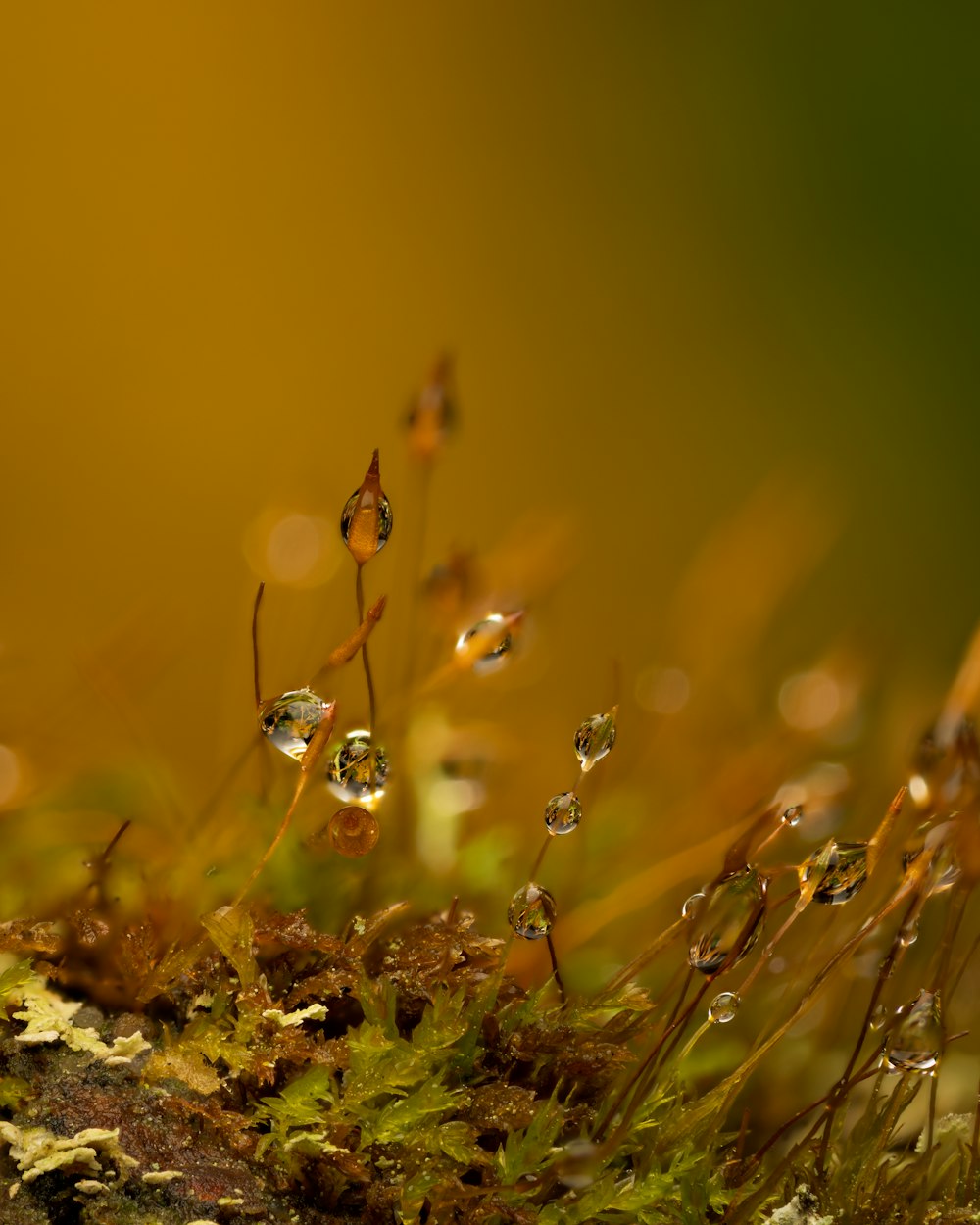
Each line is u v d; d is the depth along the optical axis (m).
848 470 0.53
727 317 0.58
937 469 0.54
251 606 0.16
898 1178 0.14
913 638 0.21
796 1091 0.14
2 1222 0.13
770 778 0.15
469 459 0.47
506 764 0.15
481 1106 0.14
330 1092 0.14
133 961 0.14
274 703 0.14
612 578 0.36
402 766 0.15
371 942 0.14
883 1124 0.14
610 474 0.49
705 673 0.17
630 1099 0.14
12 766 0.15
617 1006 0.14
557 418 0.52
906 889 0.14
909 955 0.14
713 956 0.14
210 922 0.14
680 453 0.52
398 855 0.14
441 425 0.14
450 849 0.15
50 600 0.25
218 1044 0.14
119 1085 0.14
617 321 0.57
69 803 0.15
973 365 0.57
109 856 0.14
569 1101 0.14
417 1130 0.13
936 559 0.47
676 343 0.57
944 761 0.14
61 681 0.16
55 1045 0.14
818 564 0.39
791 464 0.52
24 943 0.14
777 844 0.15
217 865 0.14
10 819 0.15
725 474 0.51
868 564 0.45
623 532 0.41
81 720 0.15
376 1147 0.14
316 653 0.15
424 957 0.14
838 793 0.15
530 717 0.16
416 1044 0.14
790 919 0.14
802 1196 0.14
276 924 0.14
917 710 0.16
